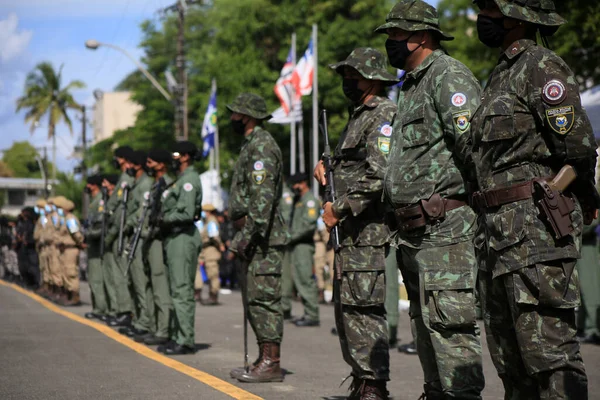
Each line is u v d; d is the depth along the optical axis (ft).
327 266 83.97
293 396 30.91
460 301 21.99
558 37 93.25
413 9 22.80
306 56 112.16
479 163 19.86
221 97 172.65
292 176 58.85
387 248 27.68
